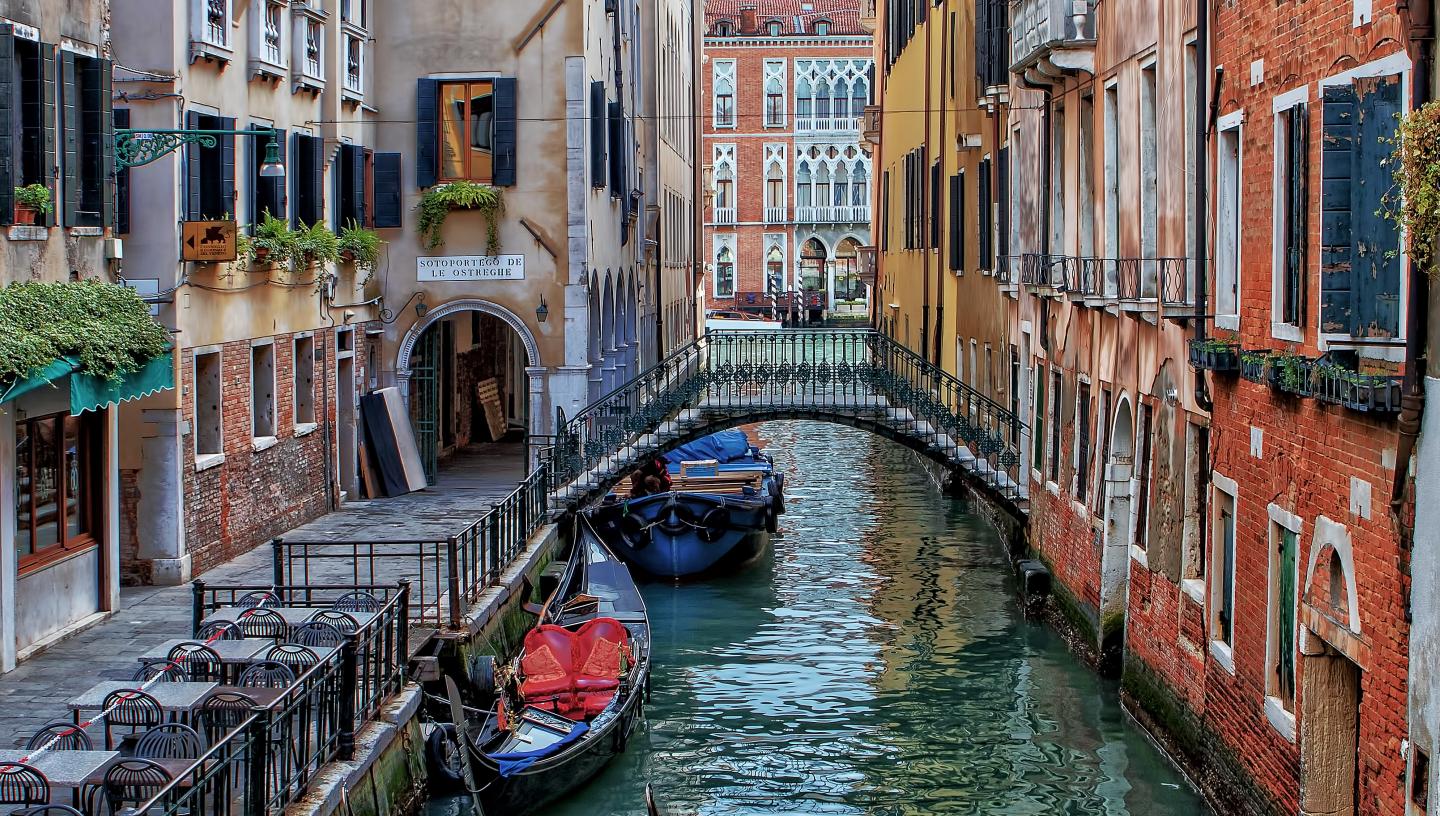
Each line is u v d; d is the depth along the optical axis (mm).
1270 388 10594
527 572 17312
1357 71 8945
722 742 14328
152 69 15336
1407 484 8172
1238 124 11367
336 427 20750
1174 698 13062
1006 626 18594
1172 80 13234
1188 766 12625
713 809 12586
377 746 10578
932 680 16234
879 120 42062
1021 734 14266
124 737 9625
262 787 8586
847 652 17562
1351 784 9719
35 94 12234
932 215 30578
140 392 12820
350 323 21438
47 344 11188
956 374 27594
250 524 17641
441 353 26344
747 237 73375
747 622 19156
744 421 23359
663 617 19516
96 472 14102
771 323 64750
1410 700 8148
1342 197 8594
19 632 12547
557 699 13625
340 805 9641
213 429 16734
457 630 13695
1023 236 20531
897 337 37375
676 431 23125
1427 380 7938
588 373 24219
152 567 15578
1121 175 15086
